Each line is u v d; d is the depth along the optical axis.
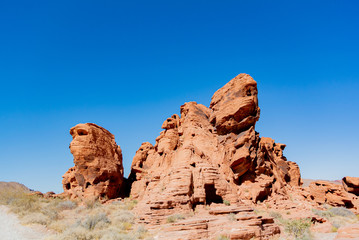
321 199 36.44
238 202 28.39
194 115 42.38
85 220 23.73
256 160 34.62
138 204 31.11
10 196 29.44
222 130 39.25
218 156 36.12
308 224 21.45
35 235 20.53
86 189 33.12
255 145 35.84
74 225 22.83
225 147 36.38
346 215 29.92
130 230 21.78
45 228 22.31
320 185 38.12
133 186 39.56
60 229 22.12
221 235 18.23
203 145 37.53
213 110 44.44
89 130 35.78
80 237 19.42
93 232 20.75
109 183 35.34
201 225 19.12
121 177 40.00
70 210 28.58
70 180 36.09
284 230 22.00
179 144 40.25
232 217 21.45
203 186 27.38
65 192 37.66
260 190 31.19
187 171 27.69
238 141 35.22
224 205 27.02
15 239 19.17
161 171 36.09
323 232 22.39
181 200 24.62
